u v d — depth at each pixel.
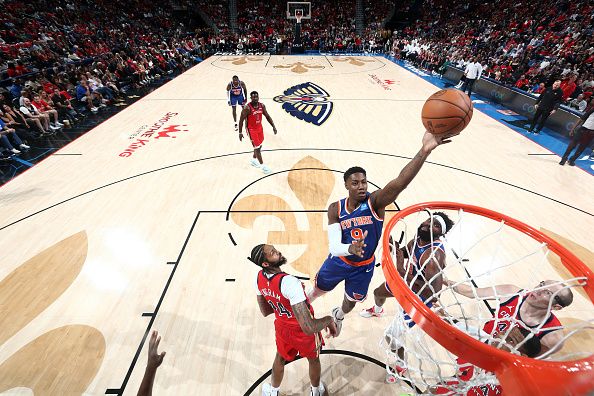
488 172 6.77
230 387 3.02
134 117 9.92
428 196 5.91
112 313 3.72
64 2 18.67
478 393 2.17
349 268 2.96
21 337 3.43
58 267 4.34
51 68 11.26
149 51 16.17
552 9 17.23
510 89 10.76
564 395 1.13
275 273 2.33
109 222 5.22
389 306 3.84
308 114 10.20
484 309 3.47
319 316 3.68
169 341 3.42
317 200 5.82
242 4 29.59
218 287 4.07
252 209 5.55
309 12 27.06
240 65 18.19
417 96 12.20
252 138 6.38
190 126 9.20
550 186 6.28
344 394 2.96
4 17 14.42
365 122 9.57
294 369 3.18
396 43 21.34
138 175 6.61
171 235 4.94
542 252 4.61
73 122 9.54
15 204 5.66
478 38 18.69
